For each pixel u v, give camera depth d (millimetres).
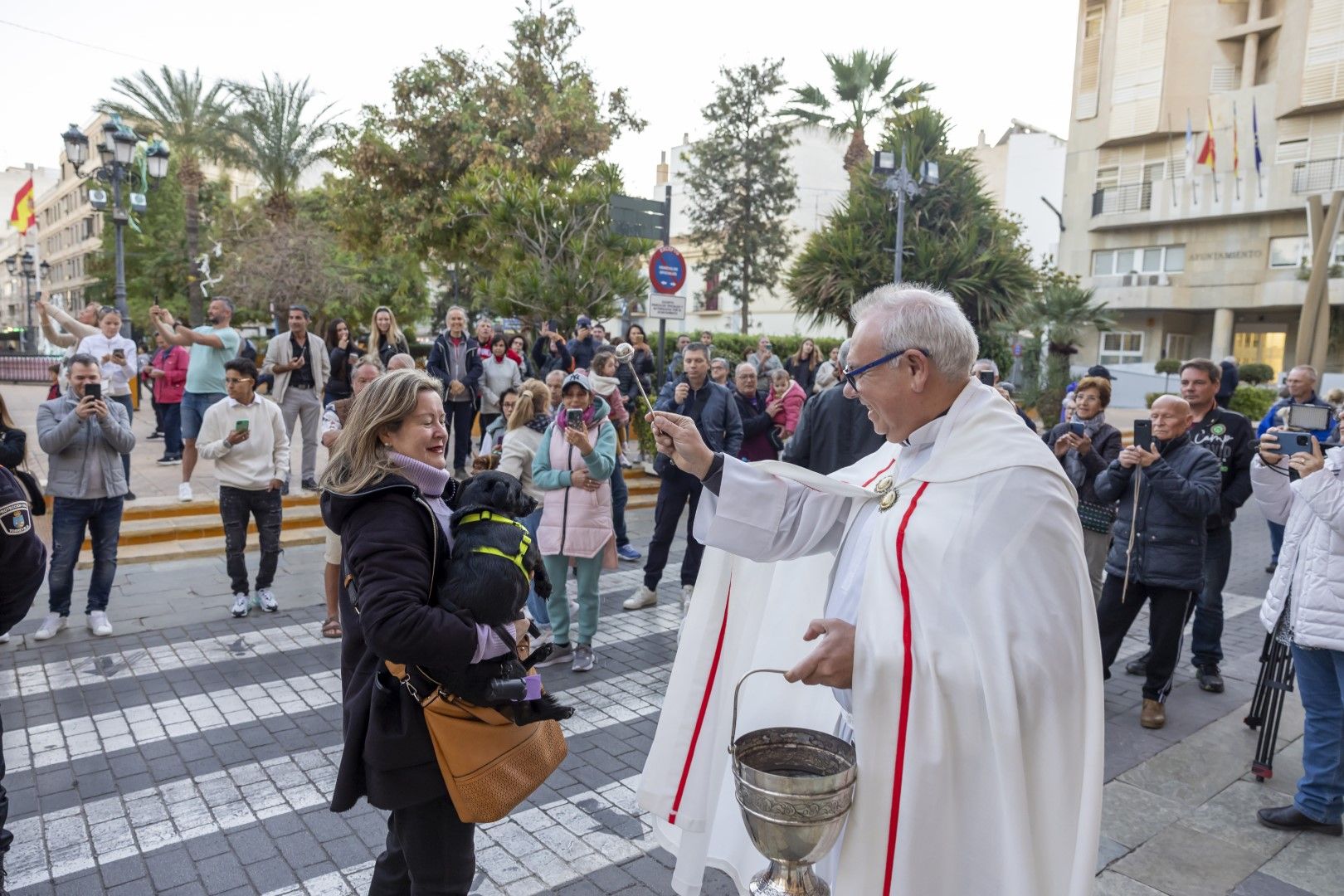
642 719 4555
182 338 8023
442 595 1979
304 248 23516
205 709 4551
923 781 1638
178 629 5777
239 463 5918
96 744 4148
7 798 3295
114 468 5602
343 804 2127
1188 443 4492
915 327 1859
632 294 13859
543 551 5109
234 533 5977
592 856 3289
